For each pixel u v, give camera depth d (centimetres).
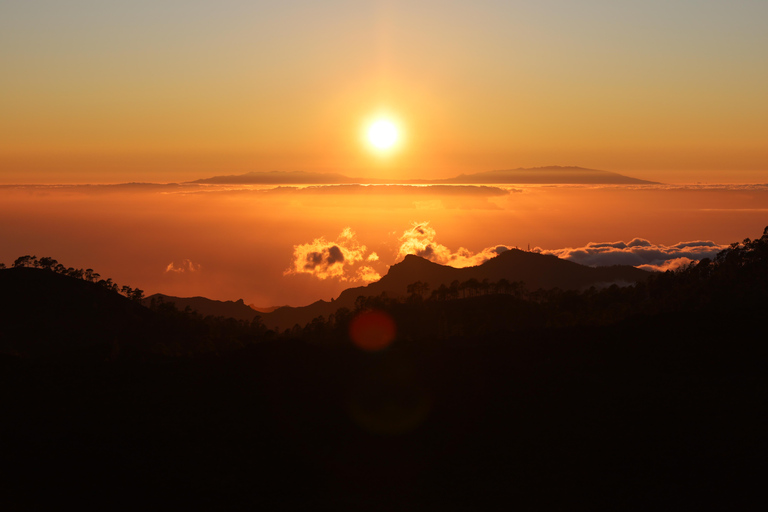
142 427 5528
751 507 3784
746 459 4316
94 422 5609
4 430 5331
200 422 5688
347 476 4703
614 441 4809
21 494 4278
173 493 4378
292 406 6075
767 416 4962
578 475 4391
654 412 5228
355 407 6022
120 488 4428
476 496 4266
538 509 4016
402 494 4375
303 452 5125
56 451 4969
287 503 4275
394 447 5162
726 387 5616
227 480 4606
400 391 6322
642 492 4072
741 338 6675
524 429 5238
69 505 4178
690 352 6550
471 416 5612
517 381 6328
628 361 6600
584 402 5609
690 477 4181
